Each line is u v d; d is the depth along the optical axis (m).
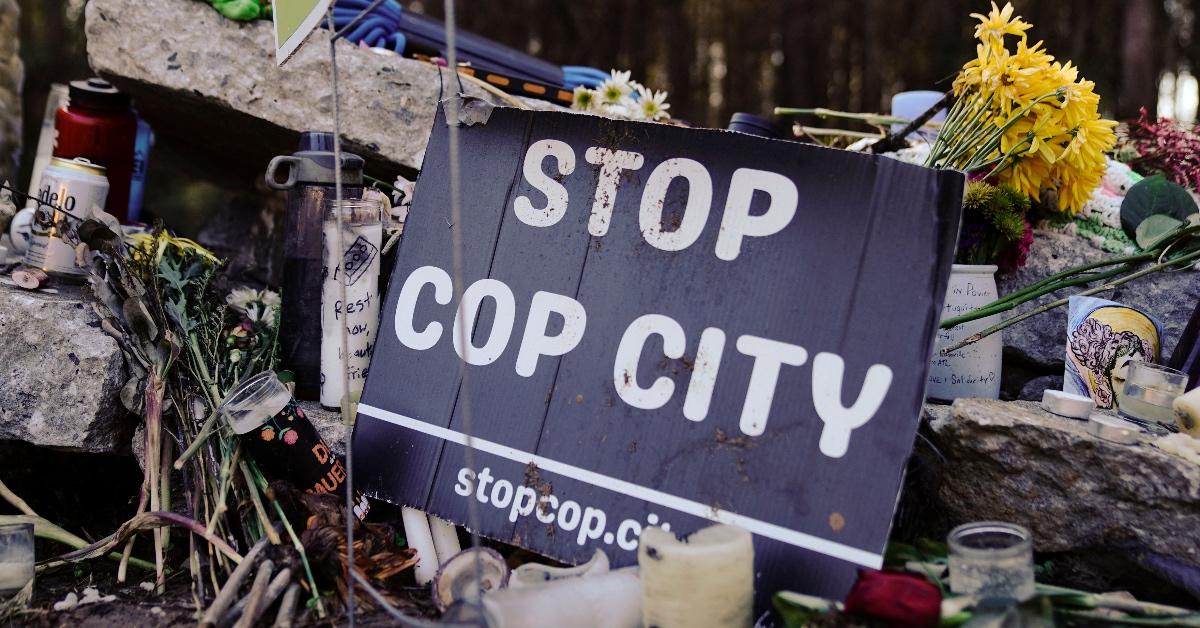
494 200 2.18
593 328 2.01
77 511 2.45
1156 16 8.06
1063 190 2.38
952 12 8.96
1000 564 1.57
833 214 1.88
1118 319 2.25
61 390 2.20
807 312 1.86
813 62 9.41
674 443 1.89
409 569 2.04
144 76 3.06
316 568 1.85
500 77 3.31
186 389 2.24
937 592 1.54
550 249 2.10
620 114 3.30
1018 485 1.92
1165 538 1.79
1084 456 1.84
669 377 1.92
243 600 1.76
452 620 1.57
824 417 1.80
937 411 2.09
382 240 2.52
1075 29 8.32
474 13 9.09
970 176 2.54
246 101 3.03
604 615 1.66
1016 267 2.59
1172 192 2.60
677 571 1.57
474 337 2.11
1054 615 1.59
